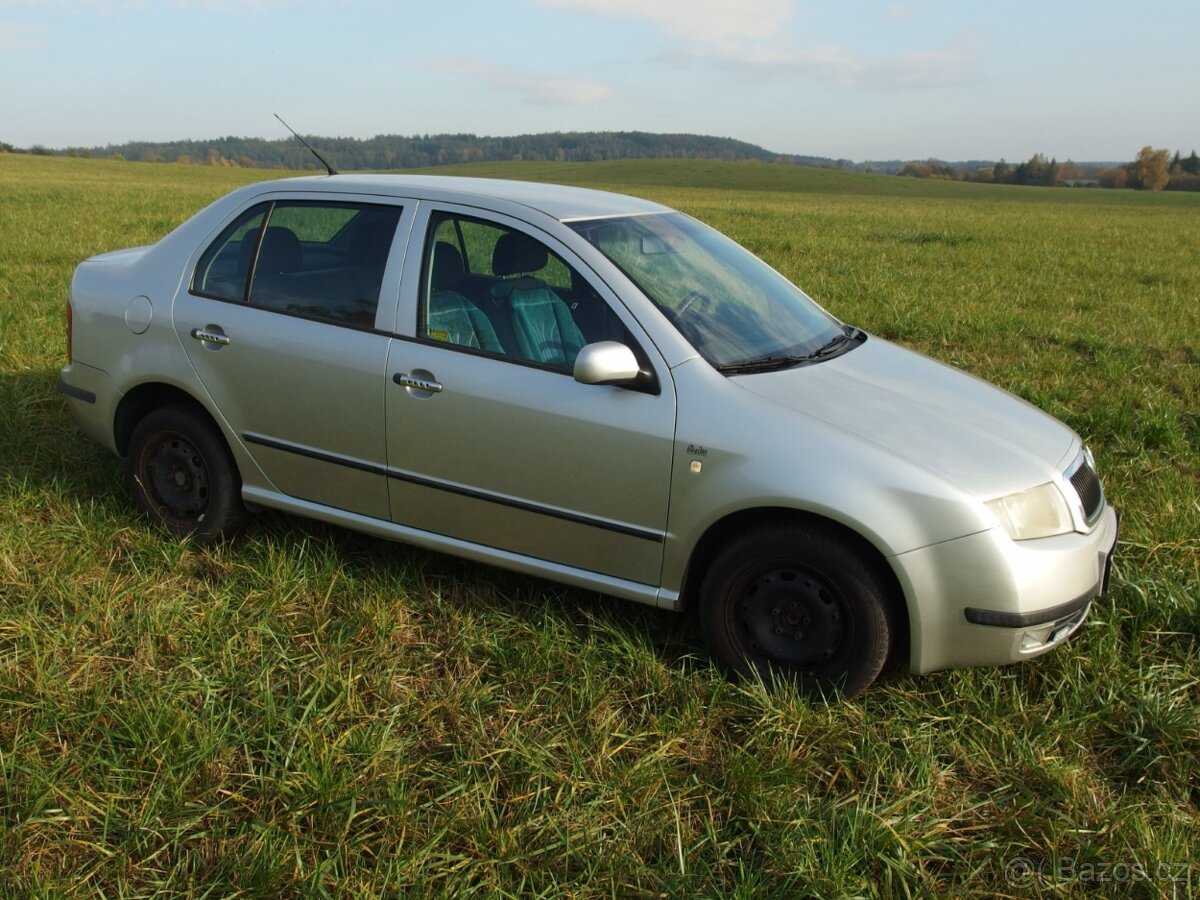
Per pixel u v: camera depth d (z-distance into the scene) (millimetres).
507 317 3768
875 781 3031
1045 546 3232
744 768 3025
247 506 4508
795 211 38750
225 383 4266
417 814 2855
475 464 3773
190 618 3852
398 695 3447
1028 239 25203
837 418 3373
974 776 3184
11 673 3379
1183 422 7105
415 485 3938
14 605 3906
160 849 2703
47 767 2975
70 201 28656
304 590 4094
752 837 2846
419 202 4039
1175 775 3158
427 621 3986
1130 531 4754
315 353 4027
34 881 2568
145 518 4668
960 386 3994
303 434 4141
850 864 2674
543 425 3600
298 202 4270
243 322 4215
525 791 2979
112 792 2887
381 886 2584
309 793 2875
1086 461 3770
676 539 3482
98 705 3225
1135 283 15758
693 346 3539
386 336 3914
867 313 11188
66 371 4805
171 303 4410
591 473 3559
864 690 3430
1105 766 3266
